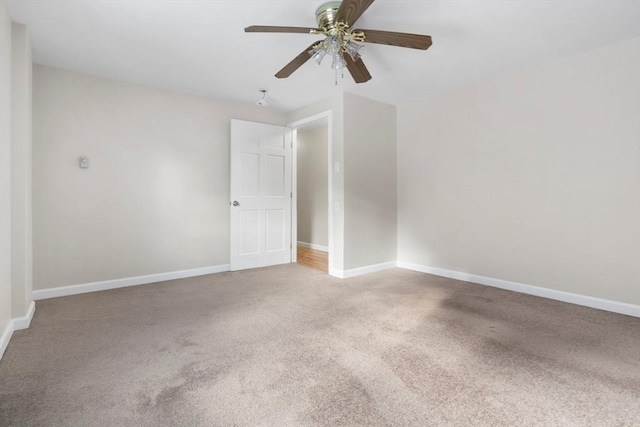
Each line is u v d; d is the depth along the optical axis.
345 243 3.88
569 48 2.74
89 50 2.75
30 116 2.64
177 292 3.28
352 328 2.37
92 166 3.28
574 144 2.88
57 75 3.10
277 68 3.12
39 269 3.03
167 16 2.23
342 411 1.45
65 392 1.58
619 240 2.66
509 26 2.38
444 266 3.95
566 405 1.48
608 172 2.70
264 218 4.49
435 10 2.17
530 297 3.10
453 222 3.84
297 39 2.56
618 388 1.61
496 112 3.41
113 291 3.31
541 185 3.09
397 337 2.21
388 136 4.36
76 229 3.21
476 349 2.03
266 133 4.46
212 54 2.82
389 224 4.39
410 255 4.35
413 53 2.82
